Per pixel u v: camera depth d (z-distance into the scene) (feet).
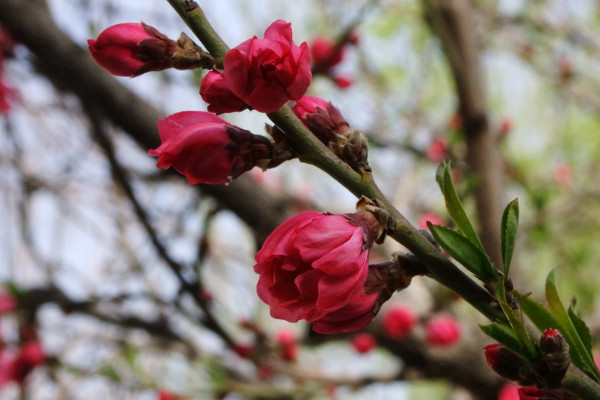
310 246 3.25
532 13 16.37
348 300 3.27
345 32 11.27
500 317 3.47
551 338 3.28
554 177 18.06
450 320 11.57
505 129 13.69
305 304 3.28
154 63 3.89
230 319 12.97
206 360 12.41
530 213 15.55
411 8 14.47
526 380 3.37
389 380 12.16
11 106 12.01
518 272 11.42
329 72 11.39
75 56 9.87
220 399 12.43
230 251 14.52
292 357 12.55
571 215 18.04
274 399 12.41
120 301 12.07
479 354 11.80
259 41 3.35
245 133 3.68
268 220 10.57
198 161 3.63
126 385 12.64
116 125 10.19
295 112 3.86
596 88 17.76
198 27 3.76
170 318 12.76
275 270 3.33
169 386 12.73
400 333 11.37
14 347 12.92
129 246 14.02
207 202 12.43
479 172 11.39
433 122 16.19
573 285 17.24
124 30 3.89
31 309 11.84
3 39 10.34
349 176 3.64
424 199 15.21
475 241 3.46
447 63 11.76
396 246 11.84
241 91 3.39
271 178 15.21
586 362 3.52
